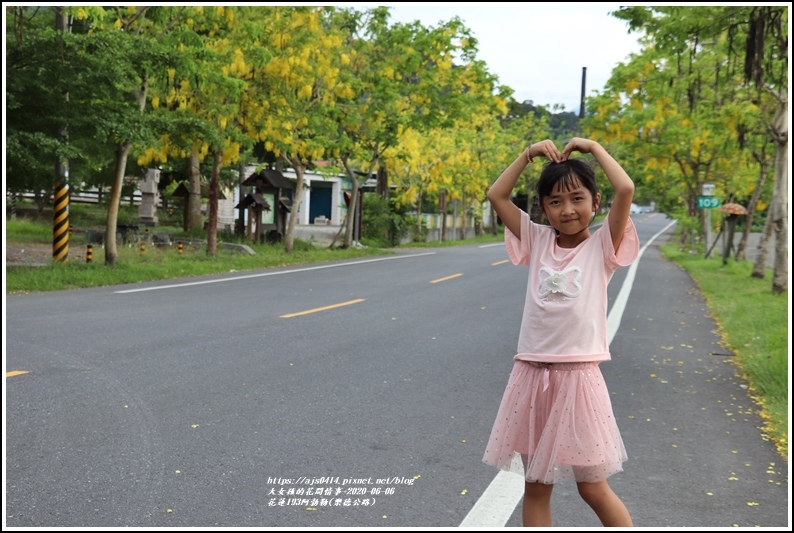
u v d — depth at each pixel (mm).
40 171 15859
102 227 32188
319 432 5582
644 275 20812
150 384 6828
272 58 19562
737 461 5066
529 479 3307
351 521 4008
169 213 45281
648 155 28031
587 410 3236
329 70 23484
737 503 4324
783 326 10234
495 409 6352
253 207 29766
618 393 6957
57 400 6188
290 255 25188
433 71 27734
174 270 17828
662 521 4055
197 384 6895
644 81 21344
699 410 6379
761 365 7660
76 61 14328
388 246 38469
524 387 3342
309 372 7531
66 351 8117
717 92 22578
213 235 22375
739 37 16859
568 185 3246
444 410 6281
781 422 5836
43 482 4449
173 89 19609
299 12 21234
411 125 28375
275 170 31812
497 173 48875
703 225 39438
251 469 4773
